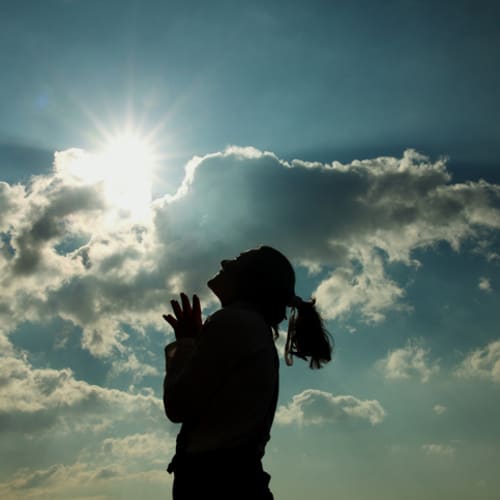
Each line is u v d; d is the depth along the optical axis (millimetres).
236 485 2215
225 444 2234
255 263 2598
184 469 2268
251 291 2572
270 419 2422
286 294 2617
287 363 2697
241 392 2275
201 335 2340
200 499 2221
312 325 2686
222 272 2656
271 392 2371
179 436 2330
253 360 2305
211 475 2223
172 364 2395
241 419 2264
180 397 2250
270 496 2336
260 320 2430
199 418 2293
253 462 2271
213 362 2270
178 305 2613
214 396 2285
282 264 2623
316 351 2680
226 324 2322
